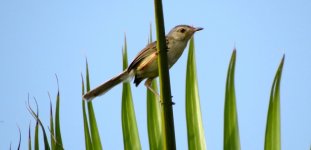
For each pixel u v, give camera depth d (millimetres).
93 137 7691
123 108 8180
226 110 7562
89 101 7965
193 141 7559
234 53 7812
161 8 7906
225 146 7355
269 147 7113
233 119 7508
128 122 8078
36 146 7055
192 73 8133
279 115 7234
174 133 7355
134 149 7883
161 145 7824
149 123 8070
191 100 7914
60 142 7328
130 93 8289
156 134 7957
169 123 7391
